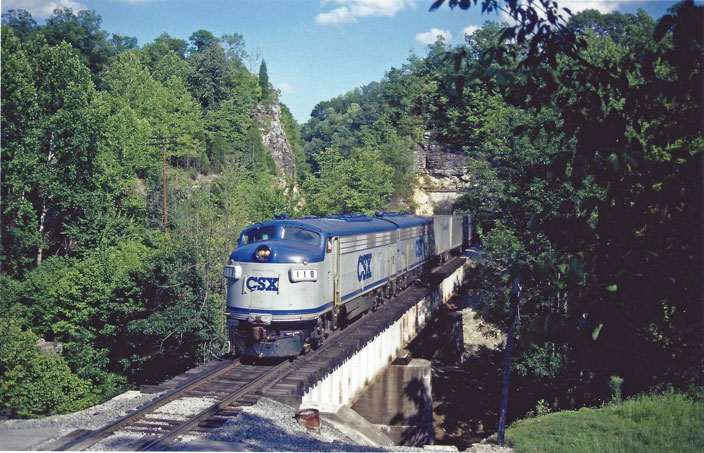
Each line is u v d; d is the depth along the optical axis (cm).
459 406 3950
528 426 1925
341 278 2067
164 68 8456
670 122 657
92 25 7069
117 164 5603
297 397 1522
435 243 4106
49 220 4956
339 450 1252
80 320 3712
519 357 3303
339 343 2031
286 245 1823
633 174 639
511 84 660
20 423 1302
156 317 3438
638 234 654
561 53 690
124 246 4544
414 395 2831
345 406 1898
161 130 6988
